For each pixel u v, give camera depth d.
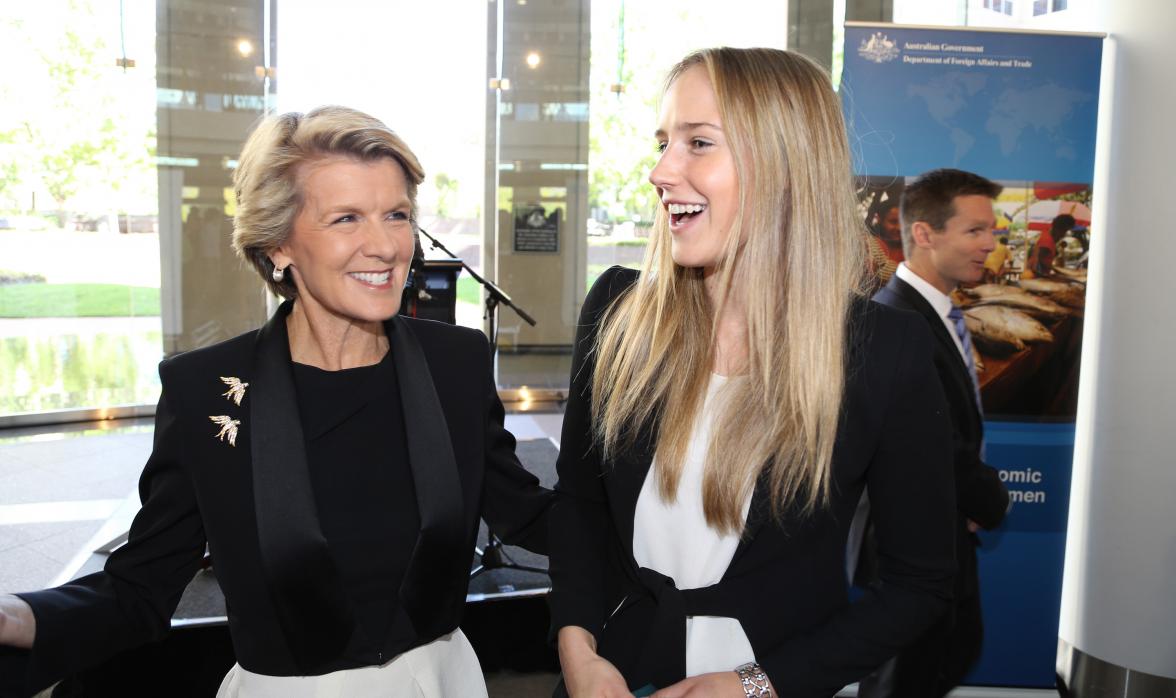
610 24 6.54
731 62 1.03
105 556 3.61
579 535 1.22
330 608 1.06
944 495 1.08
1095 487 2.71
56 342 6.08
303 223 1.04
